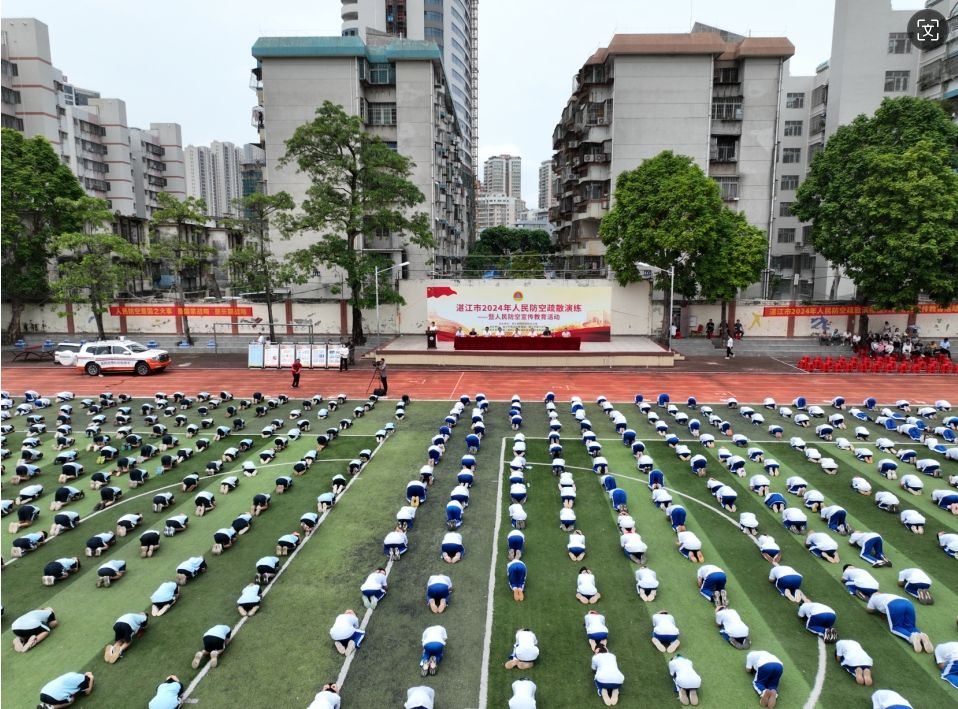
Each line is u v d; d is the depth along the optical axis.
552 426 22.78
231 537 14.25
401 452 21.22
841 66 55.50
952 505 16.03
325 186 40.12
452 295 40.19
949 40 51.41
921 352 38.62
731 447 21.50
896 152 37.38
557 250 75.25
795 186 66.81
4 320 48.56
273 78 51.69
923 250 34.53
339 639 10.45
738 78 55.28
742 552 14.09
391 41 60.91
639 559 13.55
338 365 36.25
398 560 13.84
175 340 45.75
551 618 11.62
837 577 12.98
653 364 37.12
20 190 40.34
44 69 64.00
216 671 10.16
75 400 28.47
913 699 9.41
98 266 40.41
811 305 46.19
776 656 10.49
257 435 23.09
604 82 55.66
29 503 16.89
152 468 19.42
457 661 10.42
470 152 109.56
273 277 43.06
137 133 84.75
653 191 42.09
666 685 9.80
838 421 23.81
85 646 10.85
